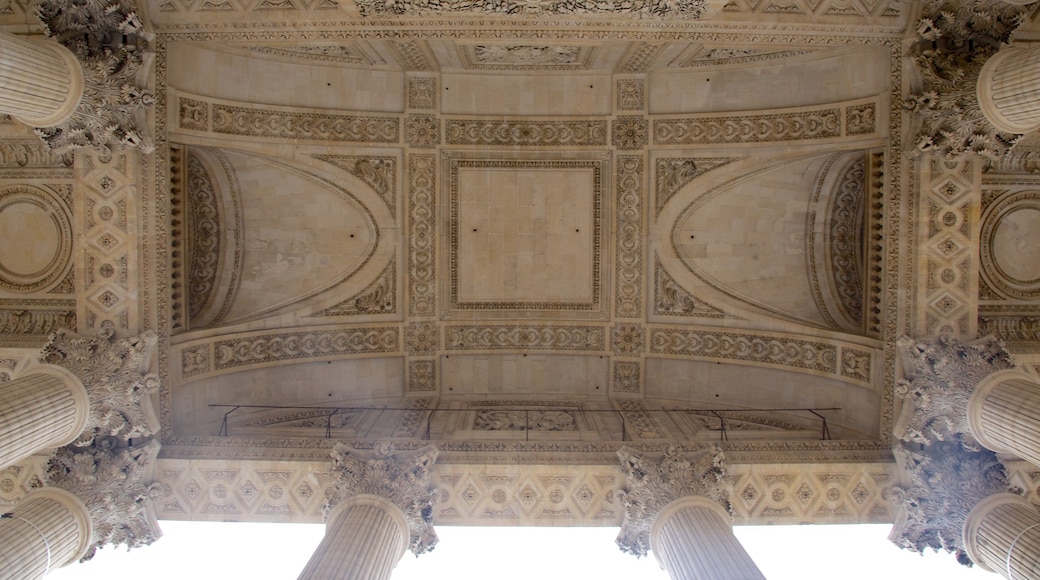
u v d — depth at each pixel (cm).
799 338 2094
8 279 1973
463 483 1775
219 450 1805
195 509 1786
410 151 2208
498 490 1770
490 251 2275
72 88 1530
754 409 2152
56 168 1920
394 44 1973
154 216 1786
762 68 2064
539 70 2206
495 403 2269
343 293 2230
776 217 2183
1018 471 1903
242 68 1995
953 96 1598
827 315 2144
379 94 2180
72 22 1588
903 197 1775
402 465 1709
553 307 2295
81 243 1759
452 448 1806
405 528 1602
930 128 1667
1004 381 1553
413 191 2227
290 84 2078
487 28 1608
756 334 2169
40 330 1950
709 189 2169
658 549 1565
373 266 2244
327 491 1689
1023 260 1984
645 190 2214
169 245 1834
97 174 1756
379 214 2223
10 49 1395
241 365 2086
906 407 1767
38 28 1725
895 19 1667
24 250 1962
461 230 2261
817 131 1962
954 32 1616
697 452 1736
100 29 1619
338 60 2122
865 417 1922
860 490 1794
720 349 2212
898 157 1777
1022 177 1952
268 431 1950
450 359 2303
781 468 1775
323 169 2138
